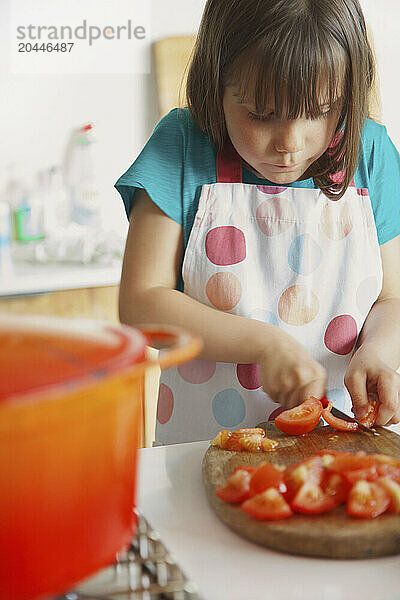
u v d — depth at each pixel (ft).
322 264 3.72
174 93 7.21
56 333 1.70
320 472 2.29
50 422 1.48
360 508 2.18
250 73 2.94
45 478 1.51
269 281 3.70
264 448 2.69
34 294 6.29
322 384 2.98
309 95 2.92
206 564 2.09
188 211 3.67
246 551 2.15
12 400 1.40
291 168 3.18
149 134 7.50
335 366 3.76
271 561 2.10
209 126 3.57
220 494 2.33
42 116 7.18
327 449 2.72
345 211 3.73
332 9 3.00
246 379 3.63
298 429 2.82
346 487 2.27
